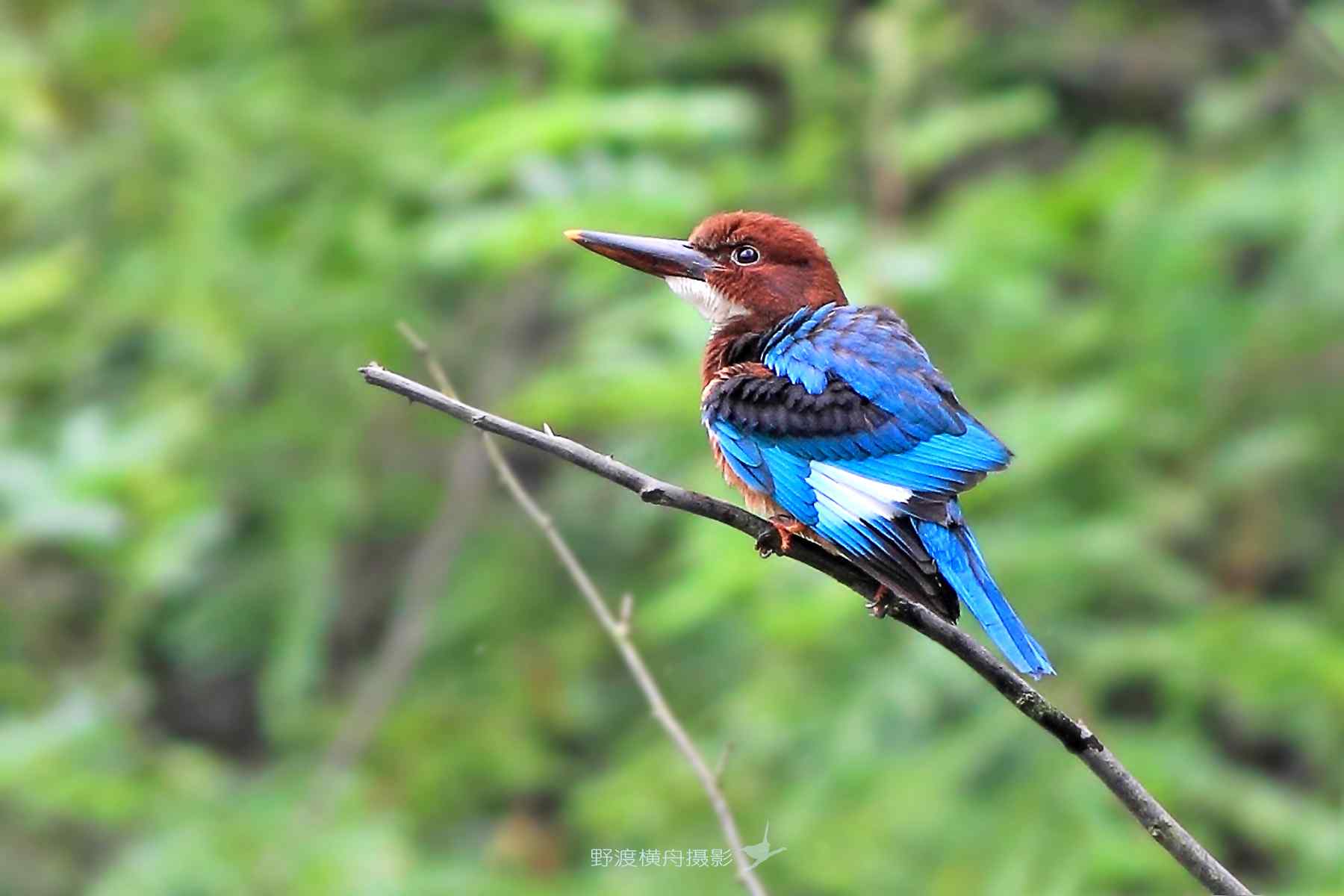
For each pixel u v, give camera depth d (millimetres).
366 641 15086
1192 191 13023
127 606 13133
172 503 11719
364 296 13180
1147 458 12492
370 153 13367
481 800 13469
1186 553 12922
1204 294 12719
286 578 13383
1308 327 12500
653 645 13258
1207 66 15234
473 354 14320
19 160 13234
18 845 12492
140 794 11805
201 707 15695
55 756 11781
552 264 14273
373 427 14008
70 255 13125
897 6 13641
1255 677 11328
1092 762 6418
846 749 11250
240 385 13438
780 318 8633
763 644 12141
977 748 11203
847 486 7598
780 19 14523
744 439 7941
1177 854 6328
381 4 14852
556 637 13492
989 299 12258
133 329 13625
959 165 15492
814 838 10930
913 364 7941
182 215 13133
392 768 13039
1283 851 11508
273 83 13648
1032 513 12062
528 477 14484
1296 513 12812
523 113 11742
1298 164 12953
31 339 13266
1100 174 12914
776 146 15219
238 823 11727
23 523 11164
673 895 11117
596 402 11625
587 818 11898
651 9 15180
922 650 11578
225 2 13992
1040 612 11672
